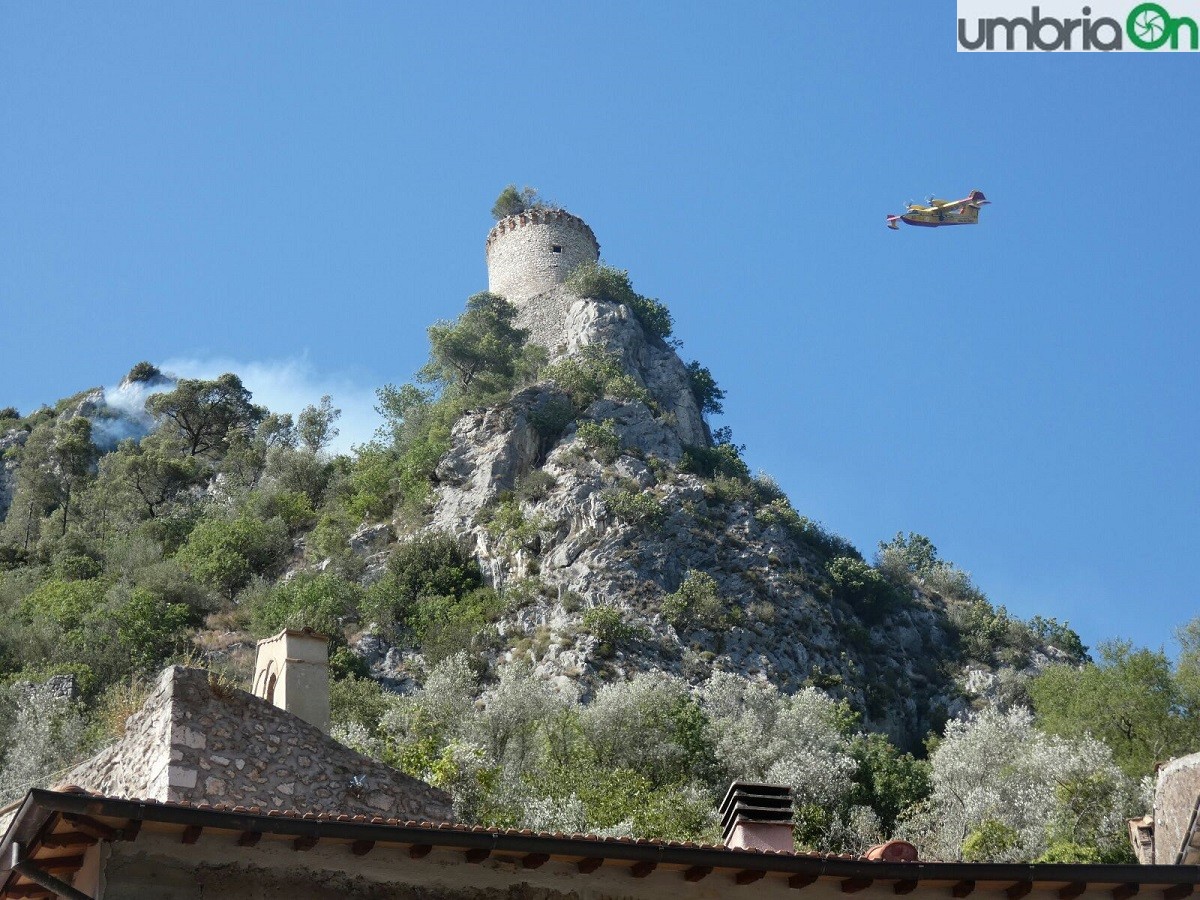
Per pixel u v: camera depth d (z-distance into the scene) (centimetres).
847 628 8531
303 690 2222
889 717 8025
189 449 11862
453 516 8656
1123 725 4844
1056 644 9325
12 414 15250
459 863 1407
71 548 9250
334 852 1362
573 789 4094
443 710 5091
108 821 1263
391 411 10425
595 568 7919
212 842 1322
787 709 5897
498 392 9894
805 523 9306
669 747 5147
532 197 12825
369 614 7700
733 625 7812
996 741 4819
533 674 6819
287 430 11512
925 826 4650
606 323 10788
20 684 5150
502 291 12000
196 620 7675
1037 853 3938
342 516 9144
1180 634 5716
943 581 9900
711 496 8900
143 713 1992
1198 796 1788
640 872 1436
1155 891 1505
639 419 9506
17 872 1335
